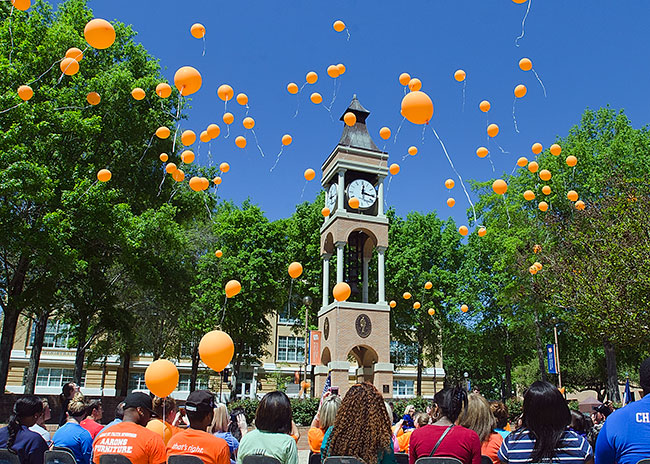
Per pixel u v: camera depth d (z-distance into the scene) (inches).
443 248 1673.2
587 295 832.3
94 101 414.6
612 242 830.5
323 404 215.5
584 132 1384.1
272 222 1553.9
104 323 1031.0
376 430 147.9
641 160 1200.2
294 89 446.3
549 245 1087.0
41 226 749.9
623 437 132.5
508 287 1266.0
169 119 1037.8
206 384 2034.9
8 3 832.9
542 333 1449.3
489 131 429.4
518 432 152.0
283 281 1533.0
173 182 1127.6
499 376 2373.3
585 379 1867.6
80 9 1013.8
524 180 1341.0
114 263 1114.1
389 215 1712.6
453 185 569.0
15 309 869.8
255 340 1514.5
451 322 1622.8
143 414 202.1
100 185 811.4
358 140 1101.7
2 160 705.6
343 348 965.8
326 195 1132.5
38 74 834.8
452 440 165.0
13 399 806.5
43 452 231.9
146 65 1077.1
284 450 172.4
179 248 970.7
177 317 1337.4
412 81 380.8
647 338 784.9
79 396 269.0
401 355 1974.7
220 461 175.6
